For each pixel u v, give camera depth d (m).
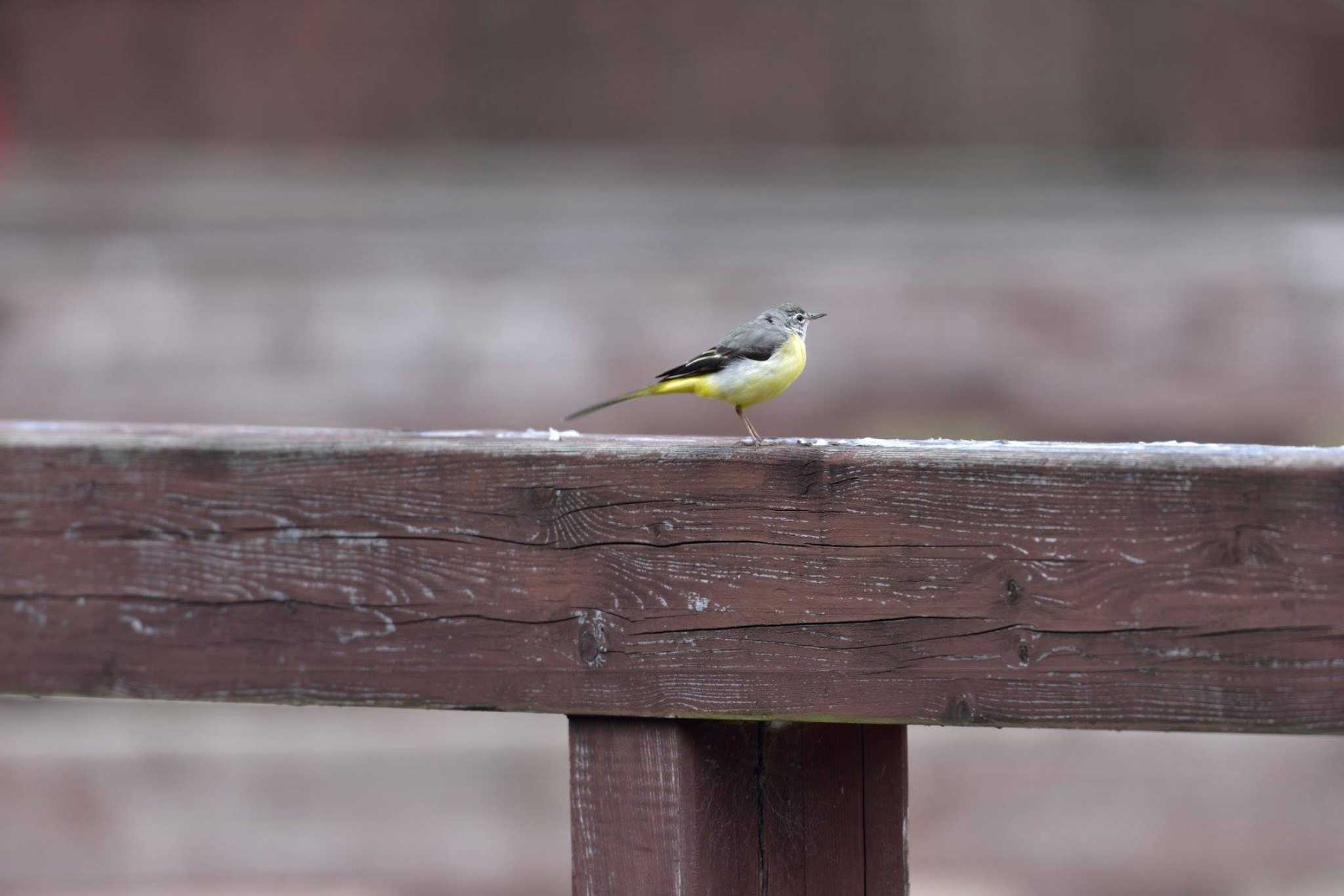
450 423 13.95
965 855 12.19
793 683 4.65
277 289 14.10
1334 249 14.60
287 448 5.19
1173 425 14.20
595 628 4.87
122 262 14.28
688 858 4.73
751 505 4.70
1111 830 12.13
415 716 12.81
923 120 16.33
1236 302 14.22
